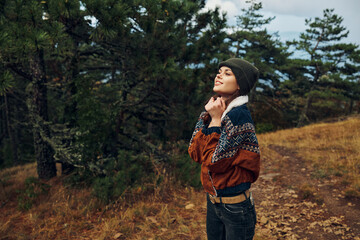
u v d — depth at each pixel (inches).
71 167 251.8
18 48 128.3
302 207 184.1
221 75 48.6
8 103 590.6
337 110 1169.4
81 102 210.7
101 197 174.6
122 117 229.3
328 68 948.6
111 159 209.2
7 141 721.0
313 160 306.8
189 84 179.9
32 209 173.6
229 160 45.1
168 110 224.5
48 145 244.2
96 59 242.5
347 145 358.6
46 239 131.4
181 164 221.6
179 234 134.8
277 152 387.5
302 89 1038.4
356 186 204.8
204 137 50.4
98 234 135.2
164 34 179.8
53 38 141.6
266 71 882.1
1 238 135.6
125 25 162.2
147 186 195.6
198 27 213.9
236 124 44.8
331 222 154.4
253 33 894.4
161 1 183.8
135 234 134.2
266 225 154.6
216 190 49.6
